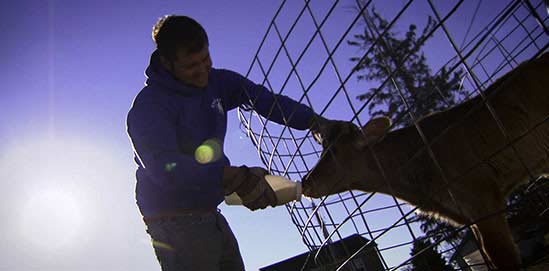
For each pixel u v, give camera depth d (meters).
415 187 2.09
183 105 1.40
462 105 2.05
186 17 1.35
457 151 1.97
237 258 1.45
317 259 1.73
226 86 1.73
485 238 1.76
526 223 1.95
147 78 1.43
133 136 1.33
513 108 1.90
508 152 1.89
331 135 1.73
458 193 1.90
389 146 2.18
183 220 1.31
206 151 1.43
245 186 1.20
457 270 1.51
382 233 1.23
